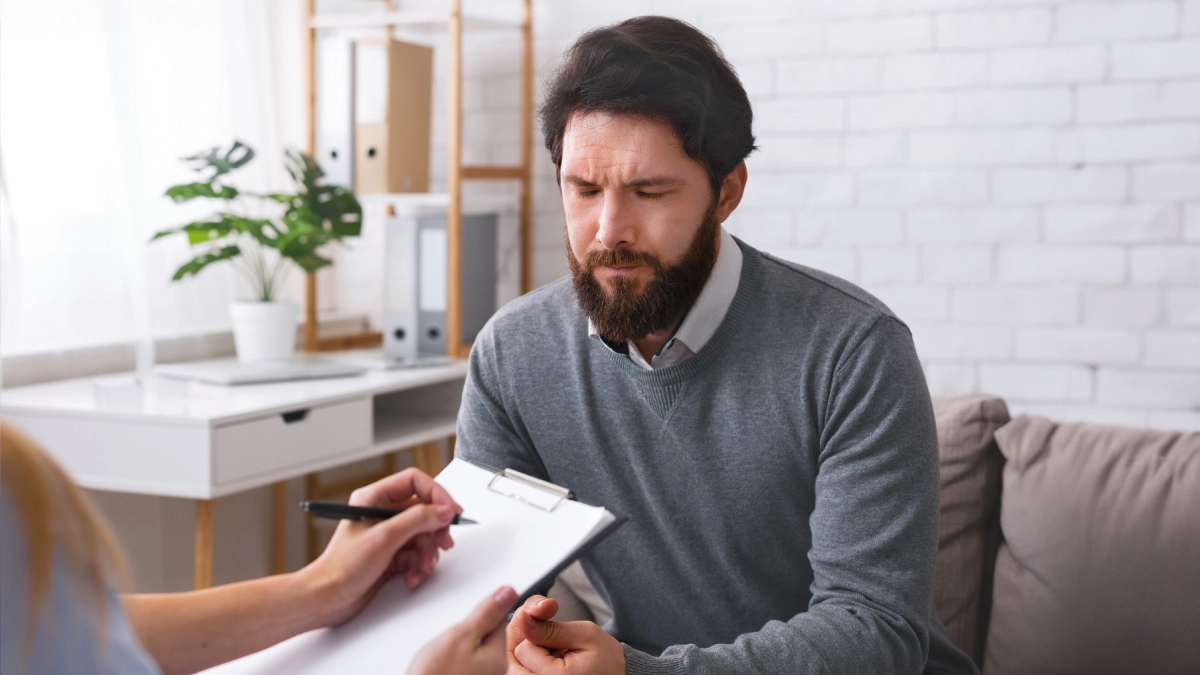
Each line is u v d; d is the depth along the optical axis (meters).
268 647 0.79
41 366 2.10
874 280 2.40
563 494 0.91
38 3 2.05
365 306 2.86
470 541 0.88
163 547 2.28
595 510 0.87
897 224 2.37
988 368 2.33
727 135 1.04
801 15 2.40
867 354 1.07
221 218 2.23
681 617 1.22
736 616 1.19
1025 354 2.30
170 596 0.79
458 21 2.38
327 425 2.02
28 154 2.06
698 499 1.15
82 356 2.17
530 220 2.67
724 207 1.13
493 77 2.69
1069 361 2.27
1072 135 2.23
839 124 2.39
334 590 0.80
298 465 1.96
